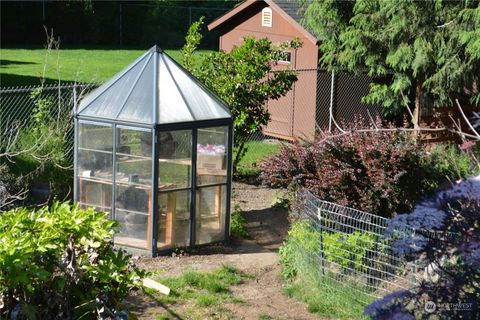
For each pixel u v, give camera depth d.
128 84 10.52
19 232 5.79
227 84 14.04
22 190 11.32
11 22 38.97
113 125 10.28
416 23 14.82
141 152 10.17
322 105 18.39
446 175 10.45
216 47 40.41
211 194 10.73
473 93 16.11
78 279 5.79
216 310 8.45
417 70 15.12
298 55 18.59
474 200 5.55
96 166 10.52
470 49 14.14
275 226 11.96
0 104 17.55
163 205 10.30
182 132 10.28
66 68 29.98
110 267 5.89
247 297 8.94
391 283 8.22
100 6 40.25
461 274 5.23
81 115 10.48
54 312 5.82
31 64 30.75
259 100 14.38
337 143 10.64
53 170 12.20
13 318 5.58
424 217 5.53
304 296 8.89
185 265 9.98
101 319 5.75
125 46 40.41
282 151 11.02
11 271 5.36
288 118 18.92
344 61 16.08
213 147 10.65
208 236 10.80
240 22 20.14
